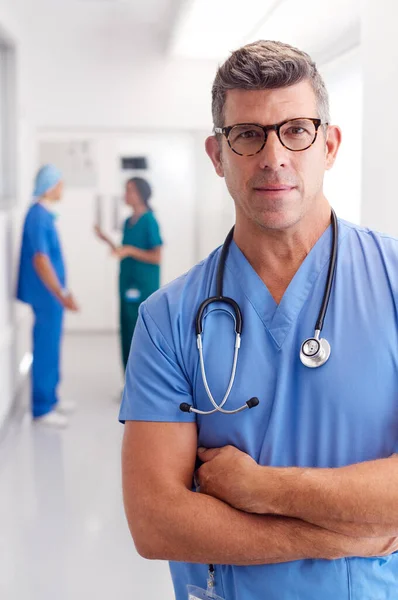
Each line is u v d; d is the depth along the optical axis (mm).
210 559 962
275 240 1049
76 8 4988
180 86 5133
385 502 901
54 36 5055
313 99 984
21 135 4844
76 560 2539
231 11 3432
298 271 1059
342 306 1034
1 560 2537
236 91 979
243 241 1085
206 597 1050
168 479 1004
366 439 988
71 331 6734
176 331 1061
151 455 1025
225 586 1030
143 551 991
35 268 3945
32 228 3941
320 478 925
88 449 3693
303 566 984
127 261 4320
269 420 1018
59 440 3842
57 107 5129
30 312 5164
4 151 4734
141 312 1103
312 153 980
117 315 6703
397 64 1926
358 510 903
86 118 5137
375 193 2092
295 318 1044
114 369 5422
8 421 4141
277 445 1015
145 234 4266
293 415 1021
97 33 5062
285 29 3602
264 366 1034
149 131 5305
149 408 1042
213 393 1035
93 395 4719
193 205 6449
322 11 3131
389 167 1991
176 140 6391
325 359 1002
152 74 5121
